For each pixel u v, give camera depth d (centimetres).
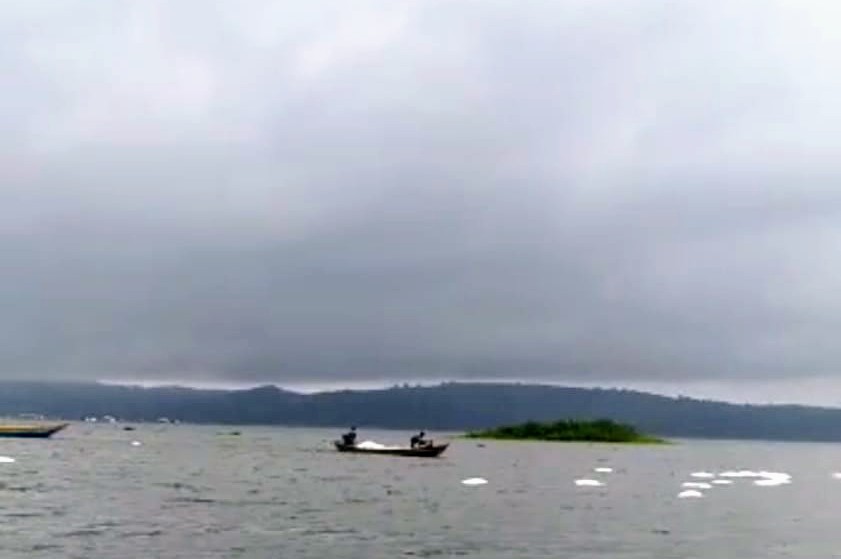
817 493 13612
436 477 14712
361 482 13125
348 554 6306
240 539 6850
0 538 6650
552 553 6562
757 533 8012
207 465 16450
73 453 18775
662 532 7894
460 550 6594
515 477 15588
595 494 12138
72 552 6116
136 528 7300
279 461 18312
